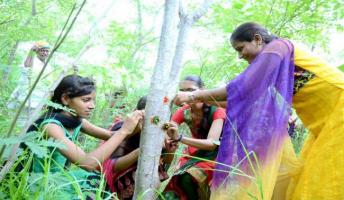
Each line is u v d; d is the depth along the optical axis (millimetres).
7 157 2074
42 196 2008
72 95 2641
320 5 4641
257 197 2482
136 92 4656
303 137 4598
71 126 2686
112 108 4359
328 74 2695
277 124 2551
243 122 2549
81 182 2602
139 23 8164
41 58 3506
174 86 2629
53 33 5043
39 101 2172
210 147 3104
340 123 2596
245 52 2773
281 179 2781
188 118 3383
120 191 3061
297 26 4887
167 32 2561
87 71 2697
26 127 1953
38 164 2469
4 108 2479
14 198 1946
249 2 4828
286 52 2639
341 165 2547
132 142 3199
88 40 2152
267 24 4902
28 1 4145
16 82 2363
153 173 2525
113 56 5789
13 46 3789
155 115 2510
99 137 3211
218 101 2684
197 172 3127
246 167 2525
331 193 2547
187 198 3232
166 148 3035
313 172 2621
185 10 2797
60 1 4938
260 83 2559
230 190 2525
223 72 5574
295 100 2826
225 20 5168
